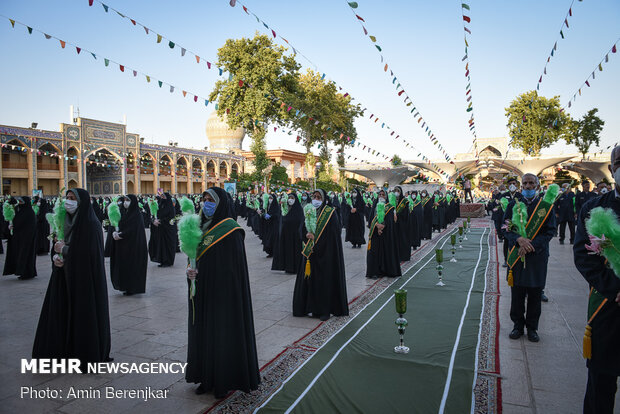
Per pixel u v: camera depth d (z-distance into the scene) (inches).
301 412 122.3
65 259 155.6
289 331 195.2
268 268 360.8
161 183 1600.6
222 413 124.0
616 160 96.2
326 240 214.4
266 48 875.4
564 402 126.6
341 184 1342.3
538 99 820.6
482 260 380.8
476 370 148.1
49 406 130.3
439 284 282.2
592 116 882.8
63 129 1242.6
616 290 91.4
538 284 173.5
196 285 133.6
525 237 175.6
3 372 155.9
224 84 911.7
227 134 1907.0
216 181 1722.4
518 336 181.6
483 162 1234.0
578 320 203.9
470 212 946.7
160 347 178.4
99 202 731.4
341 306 215.2
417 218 462.3
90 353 154.1
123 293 274.8
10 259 332.8
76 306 154.3
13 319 221.5
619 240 87.3
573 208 457.4
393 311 223.3
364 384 138.7
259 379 139.0
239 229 136.8
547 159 1152.2
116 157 1382.9
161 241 374.3
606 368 96.2
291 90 970.1
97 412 126.1
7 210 327.0
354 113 1241.4
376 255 306.0
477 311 221.3
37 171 1218.6
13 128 1123.9
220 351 129.0
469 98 340.2
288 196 338.0
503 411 122.0
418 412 121.2
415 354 163.3
